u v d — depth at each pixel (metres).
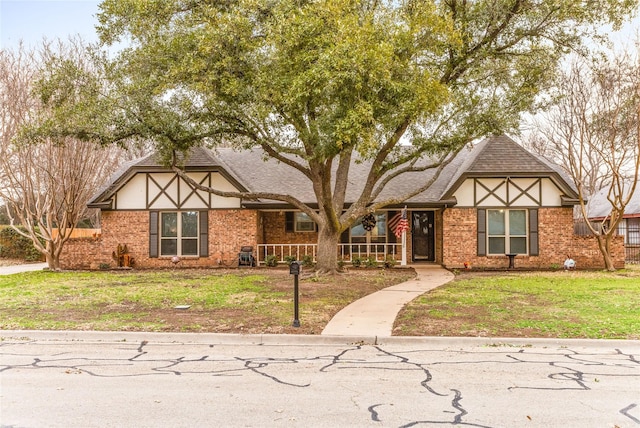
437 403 5.75
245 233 22.52
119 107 15.10
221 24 13.14
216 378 6.80
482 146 23.78
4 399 5.82
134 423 5.06
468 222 22.28
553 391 6.23
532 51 16.38
